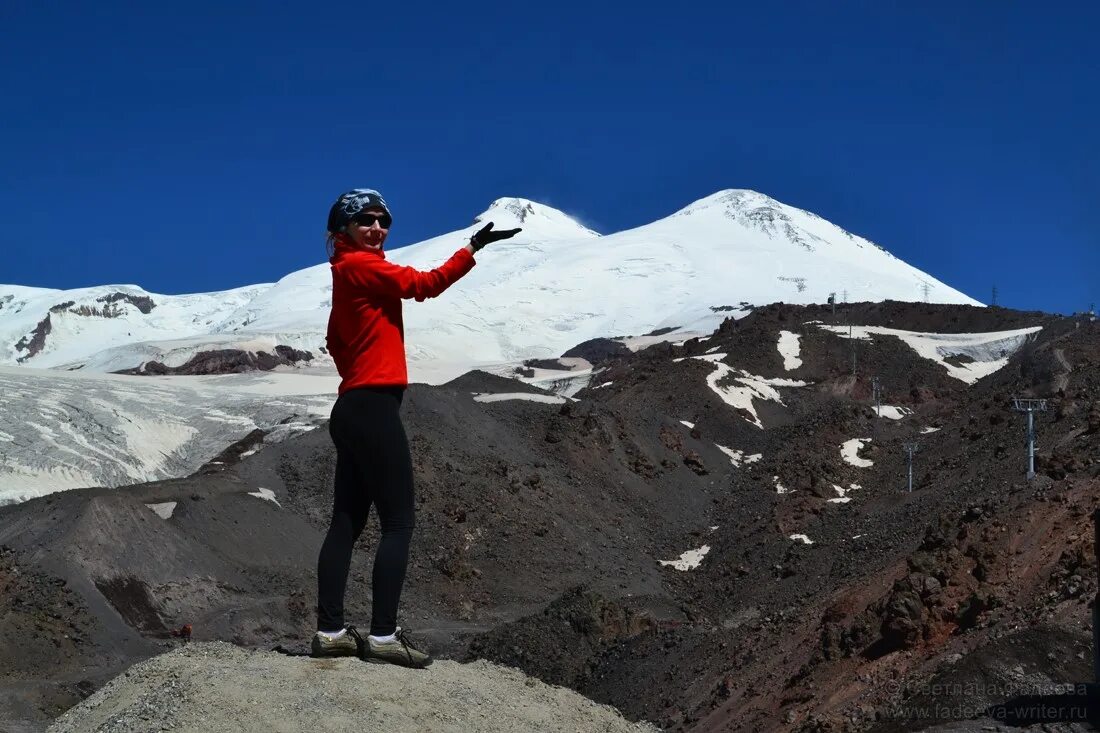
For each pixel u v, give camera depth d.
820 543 72.69
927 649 35.78
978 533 42.44
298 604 64.75
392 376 10.32
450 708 9.36
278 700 8.86
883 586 42.94
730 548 80.50
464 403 96.38
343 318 10.43
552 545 78.25
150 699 8.80
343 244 10.66
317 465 83.06
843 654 38.34
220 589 63.78
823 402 135.38
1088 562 34.56
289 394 154.00
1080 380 95.94
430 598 69.50
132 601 59.72
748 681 42.34
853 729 32.38
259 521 72.44
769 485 95.31
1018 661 30.58
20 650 52.25
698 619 66.25
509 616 69.25
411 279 10.27
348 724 8.70
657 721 44.16
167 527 66.12
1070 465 48.12
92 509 64.19
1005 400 95.62
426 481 79.94
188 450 121.88
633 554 81.88
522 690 10.51
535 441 96.75
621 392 135.25
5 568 58.72
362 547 70.50
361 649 10.23
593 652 55.53
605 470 95.62
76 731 9.00
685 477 101.38
